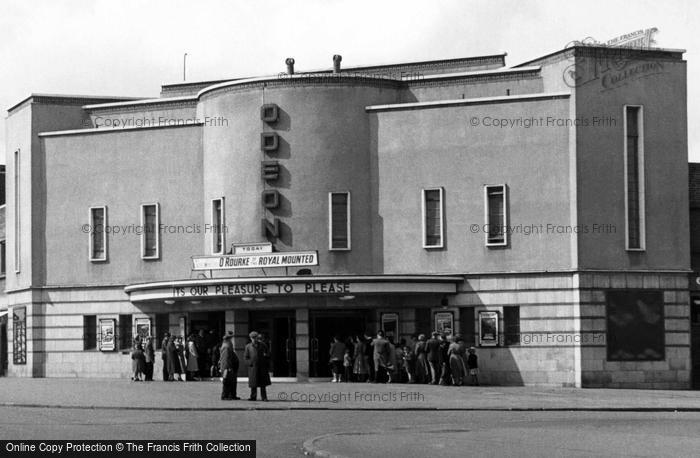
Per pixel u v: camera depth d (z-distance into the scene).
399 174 47.06
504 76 48.25
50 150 52.97
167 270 50.38
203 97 50.09
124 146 51.53
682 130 45.34
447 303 45.91
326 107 47.38
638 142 45.03
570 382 43.97
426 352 43.47
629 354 44.19
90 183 52.12
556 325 44.38
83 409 32.47
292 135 47.44
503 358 44.94
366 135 47.59
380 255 47.16
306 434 24.73
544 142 45.06
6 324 58.12
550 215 44.81
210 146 49.47
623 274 44.44
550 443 21.66
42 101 53.44
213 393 38.16
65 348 52.28
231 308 46.94
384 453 20.05
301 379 45.97
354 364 44.56
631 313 44.41
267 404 33.72
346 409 32.53
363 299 45.88
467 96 48.59
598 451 20.11
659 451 20.09
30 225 52.94
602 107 44.66
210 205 49.28
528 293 44.84
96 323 51.78
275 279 45.06
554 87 46.25
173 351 47.06
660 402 35.28
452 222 46.16
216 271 47.72
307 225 47.16
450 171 46.31
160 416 29.89
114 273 51.47
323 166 47.22
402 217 46.94
